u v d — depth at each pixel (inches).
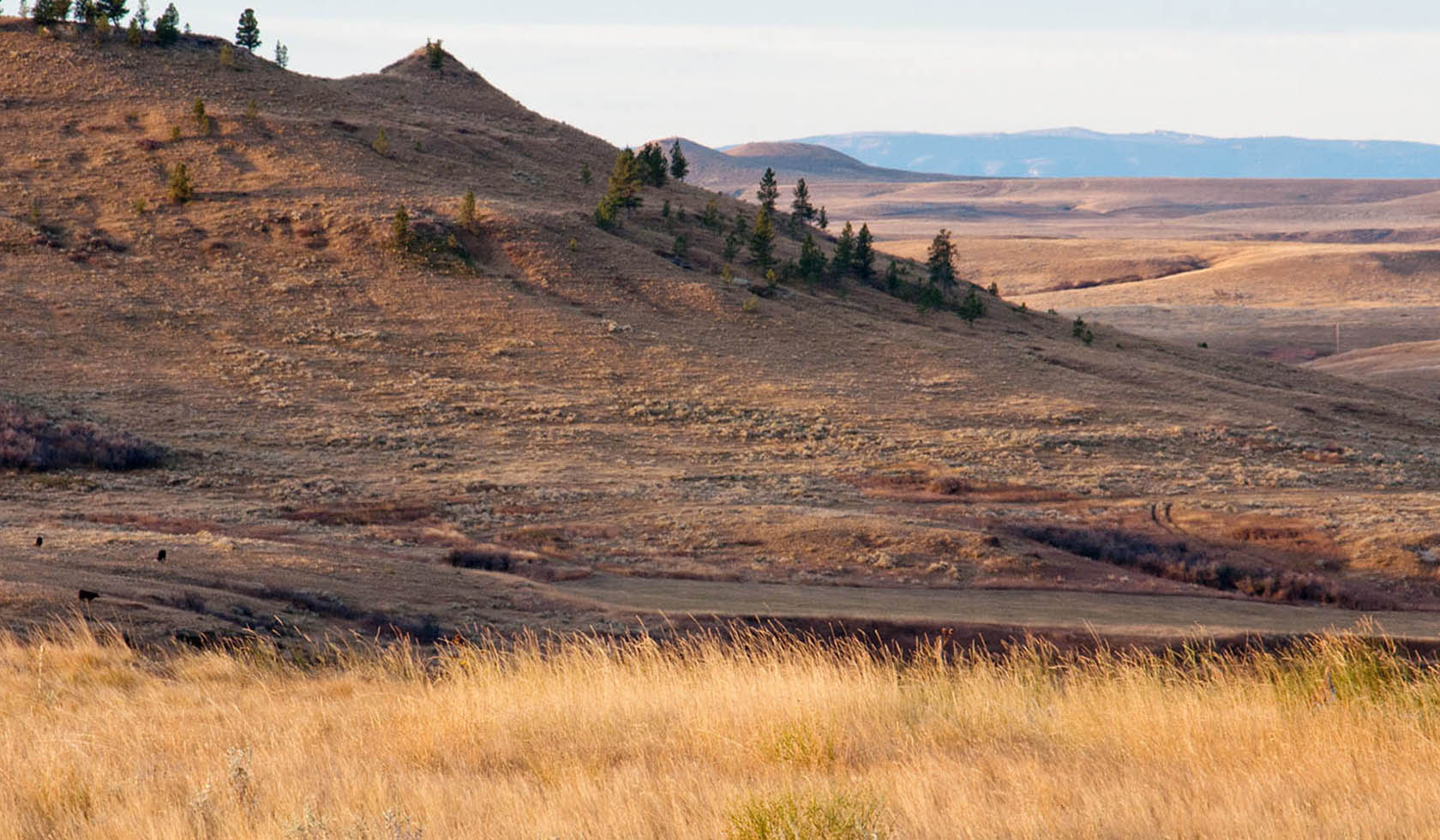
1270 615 3294.8
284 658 1318.9
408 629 1905.8
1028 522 4505.4
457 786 601.3
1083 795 562.9
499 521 4062.5
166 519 3531.0
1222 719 744.3
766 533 3937.0
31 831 536.7
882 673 913.5
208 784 567.8
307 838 498.0
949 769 631.8
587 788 577.3
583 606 2450.8
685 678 897.5
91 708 886.4
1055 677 942.4
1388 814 517.0
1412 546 4266.7
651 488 4640.8
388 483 4512.8
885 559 3673.7
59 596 1450.5
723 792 562.3
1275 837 494.0
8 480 3986.2
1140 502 4968.0
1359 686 813.2
